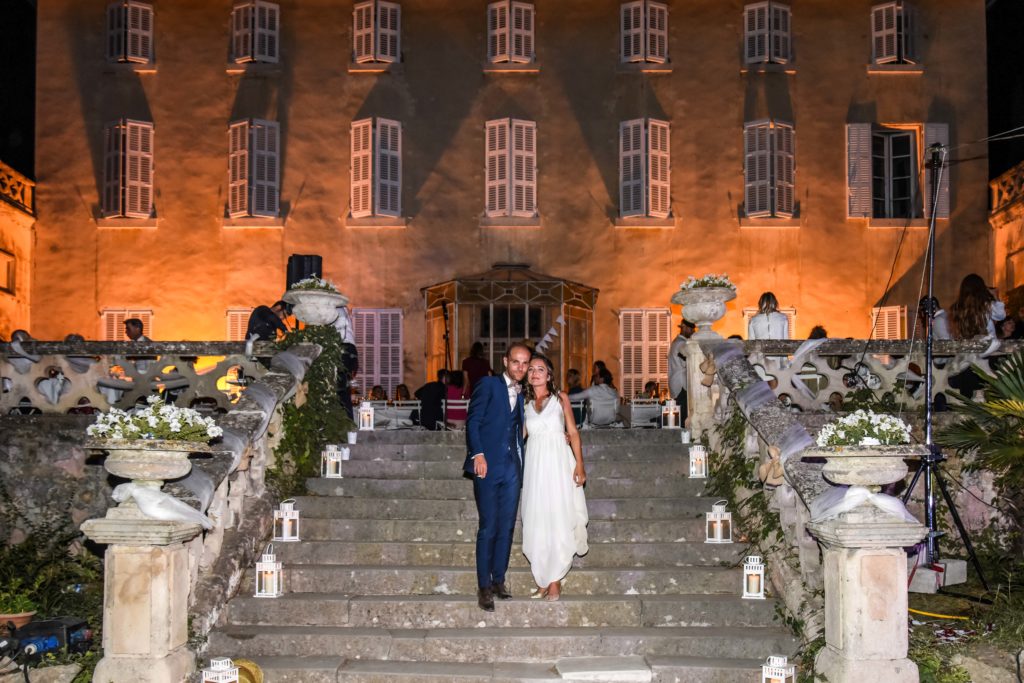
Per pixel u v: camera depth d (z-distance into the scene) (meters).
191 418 5.96
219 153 18.19
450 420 11.41
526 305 17.14
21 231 17.64
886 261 18.00
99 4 18.41
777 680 5.68
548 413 6.92
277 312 11.27
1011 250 17.16
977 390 8.79
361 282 18.05
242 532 7.32
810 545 6.69
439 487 8.34
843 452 5.70
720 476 8.27
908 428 5.82
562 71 18.47
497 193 18.16
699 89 18.39
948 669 5.99
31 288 17.88
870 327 17.92
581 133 18.36
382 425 11.34
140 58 18.19
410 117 18.38
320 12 18.48
